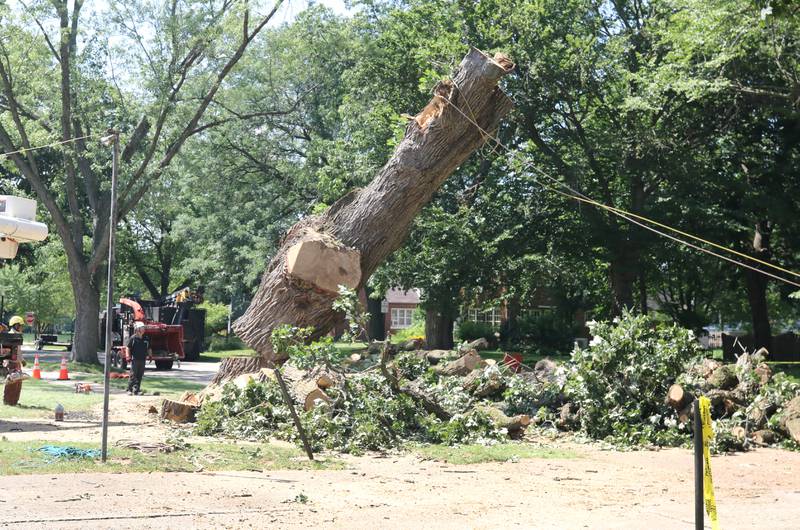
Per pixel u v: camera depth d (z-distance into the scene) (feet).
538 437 44.68
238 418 42.50
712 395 45.34
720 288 150.61
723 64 84.12
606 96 101.86
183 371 106.63
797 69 84.17
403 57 109.50
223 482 27.89
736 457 39.09
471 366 54.85
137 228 195.00
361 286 52.75
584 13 107.24
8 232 50.78
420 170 51.90
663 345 44.88
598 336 45.14
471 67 50.44
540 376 52.95
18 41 98.07
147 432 40.86
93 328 102.47
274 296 52.34
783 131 103.04
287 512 23.61
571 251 112.06
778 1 44.21
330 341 41.52
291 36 122.42
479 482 30.30
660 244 104.63
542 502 26.58
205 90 105.19
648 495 28.43
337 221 53.36
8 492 24.48
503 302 149.38
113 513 22.38
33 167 100.53
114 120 107.76
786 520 24.25
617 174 109.40
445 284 108.37
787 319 180.45
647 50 109.50
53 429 41.16
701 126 103.96
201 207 161.17
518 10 102.37
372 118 111.96
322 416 38.81
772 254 121.19
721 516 24.71
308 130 145.59
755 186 106.11
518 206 106.83
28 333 281.54
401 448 38.58
